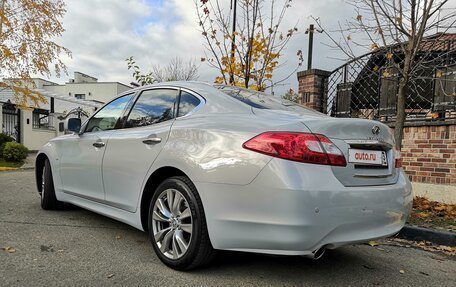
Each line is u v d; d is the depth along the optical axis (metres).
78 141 4.49
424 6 4.94
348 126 2.80
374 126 2.98
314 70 7.93
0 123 17.16
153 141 3.42
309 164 2.59
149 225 3.36
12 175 9.38
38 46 13.16
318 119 2.81
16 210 5.05
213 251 2.99
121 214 3.76
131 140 3.67
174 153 3.16
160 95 3.81
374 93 7.48
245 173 2.69
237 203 2.72
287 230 2.53
